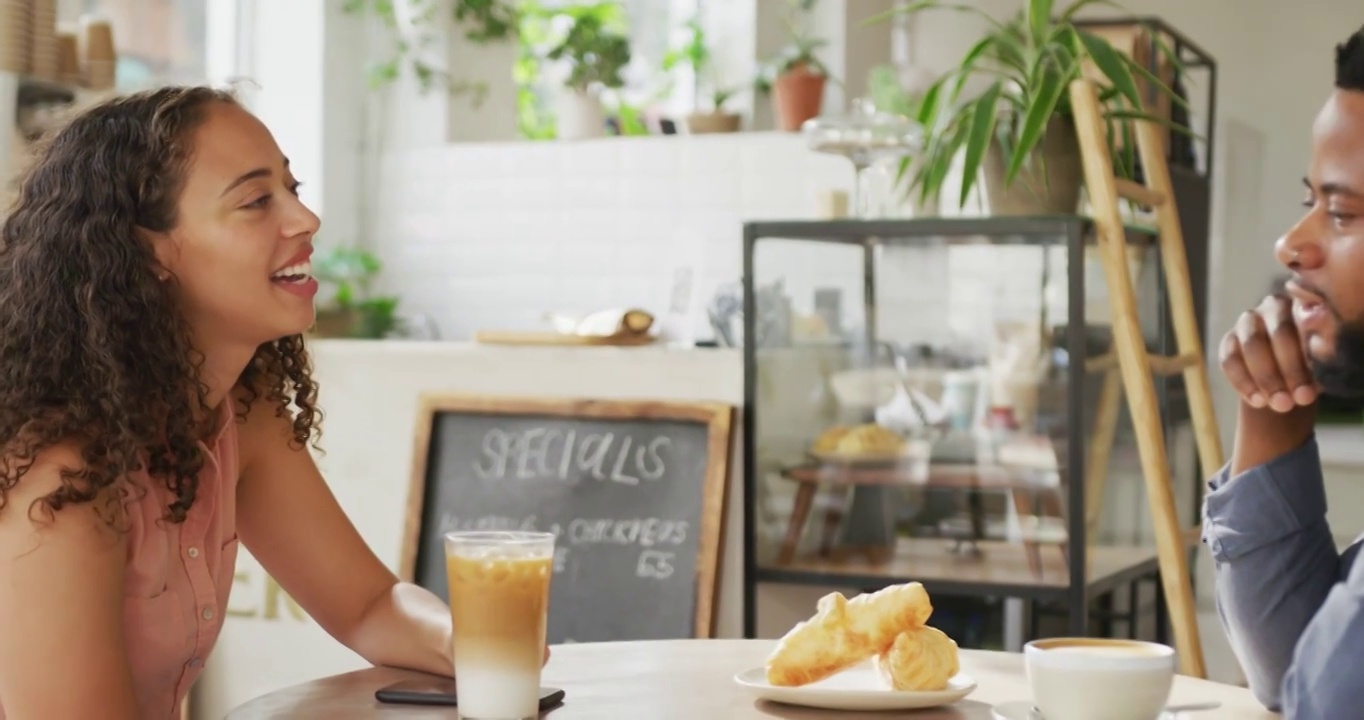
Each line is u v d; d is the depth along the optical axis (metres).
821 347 2.82
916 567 2.75
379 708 1.46
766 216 4.62
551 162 4.90
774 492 2.87
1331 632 1.14
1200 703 1.45
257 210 1.53
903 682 1.41
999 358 2.67
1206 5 5.05
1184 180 3.93
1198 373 2.92
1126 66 2.88
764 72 4.78
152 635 1.54
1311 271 1.25
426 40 5.09
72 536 1.39
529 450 3.08
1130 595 3.26
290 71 5.09
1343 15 4.93
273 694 1.53
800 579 2.83
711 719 1.38
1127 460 2.79
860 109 2.93
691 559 2.92
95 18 3.74
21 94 3.54
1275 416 1.46
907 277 2.73
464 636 1.35
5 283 1.49
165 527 1.54
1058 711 1.24
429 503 3.13
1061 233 2.59
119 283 1.48
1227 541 1.47
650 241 4.77
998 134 2.76
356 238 5.20
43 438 1.40
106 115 1.53
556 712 1.41
